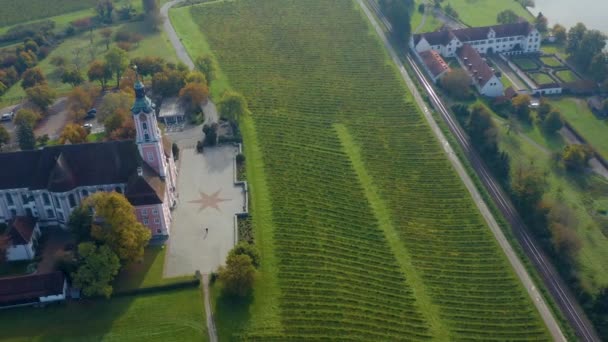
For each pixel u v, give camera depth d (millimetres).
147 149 151625
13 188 150750
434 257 153250
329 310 134250
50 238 152750
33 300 132250
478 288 144625
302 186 175875
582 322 136625
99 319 129250
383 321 133125
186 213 161250
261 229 157125
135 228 136750
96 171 152375
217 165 182000
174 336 125875
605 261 152875
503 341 131000
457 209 170875
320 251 151375
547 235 159375
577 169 187125
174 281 138125
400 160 192000
